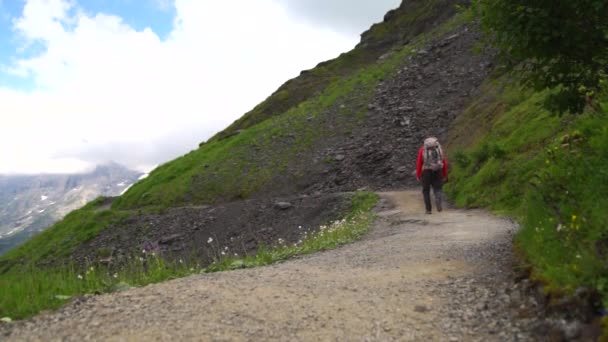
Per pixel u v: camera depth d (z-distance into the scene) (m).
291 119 53.62
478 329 5.06
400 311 5.77
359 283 7.19
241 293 6.70
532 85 7.96
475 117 34.81
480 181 20.61
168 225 37.72
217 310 5.93
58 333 5.38
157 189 49.12
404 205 22.39
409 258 8.99
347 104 50.91
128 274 9.18
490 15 7.27
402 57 57.81
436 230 13.43
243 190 42.06
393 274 7.69
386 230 15.41
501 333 4.87
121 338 5.12
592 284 4.63
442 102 42.69
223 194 43.03
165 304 6.22
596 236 5.34
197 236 33.47
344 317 5.62
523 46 7.10
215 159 50.69
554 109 8.05
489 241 9.92
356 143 41.72
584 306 4.50
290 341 4.95
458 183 23.30
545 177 8.15
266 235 28.53
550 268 5.42
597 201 5.98
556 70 7.51
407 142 38.25
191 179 47.69
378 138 40.78
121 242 38.59
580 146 8.46
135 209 46.59
